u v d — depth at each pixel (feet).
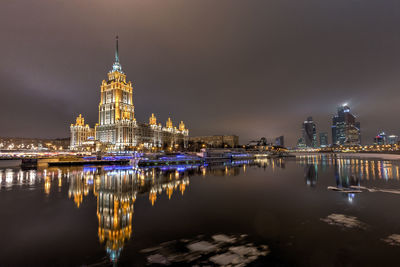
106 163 350.84
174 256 46.24
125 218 72.02
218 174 204.44
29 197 103.40
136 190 121.08
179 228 62.80
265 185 139.03
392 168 247.70
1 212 79.46
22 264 43.57
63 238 56.39
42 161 297.74
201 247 50.42
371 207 83.61
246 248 49.80
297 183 145.89
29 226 64.95
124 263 43.70
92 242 53.72
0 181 155.22
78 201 95.81
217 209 82.74
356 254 46.60
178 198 101.81
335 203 90.74
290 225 64.75
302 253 47.29
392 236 55.88
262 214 76.13
